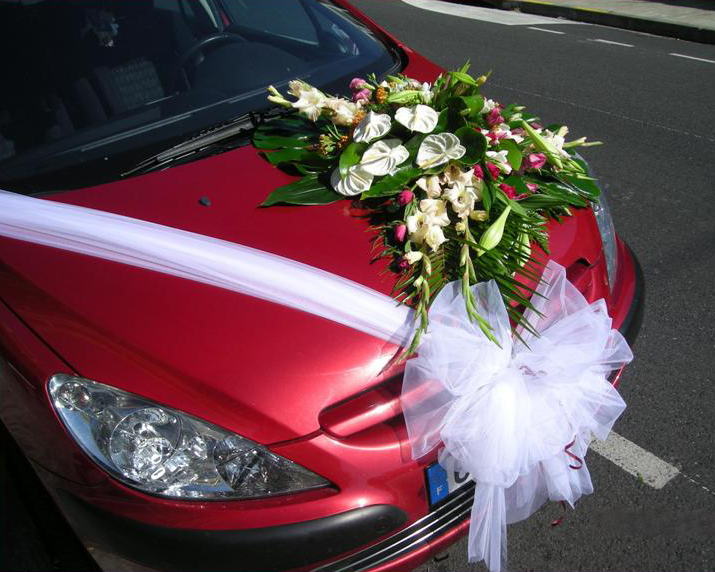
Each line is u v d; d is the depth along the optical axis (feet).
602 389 5.84
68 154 7.41
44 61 8.17
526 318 5.82
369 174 6.25
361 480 5.28
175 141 7.50
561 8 32.91
